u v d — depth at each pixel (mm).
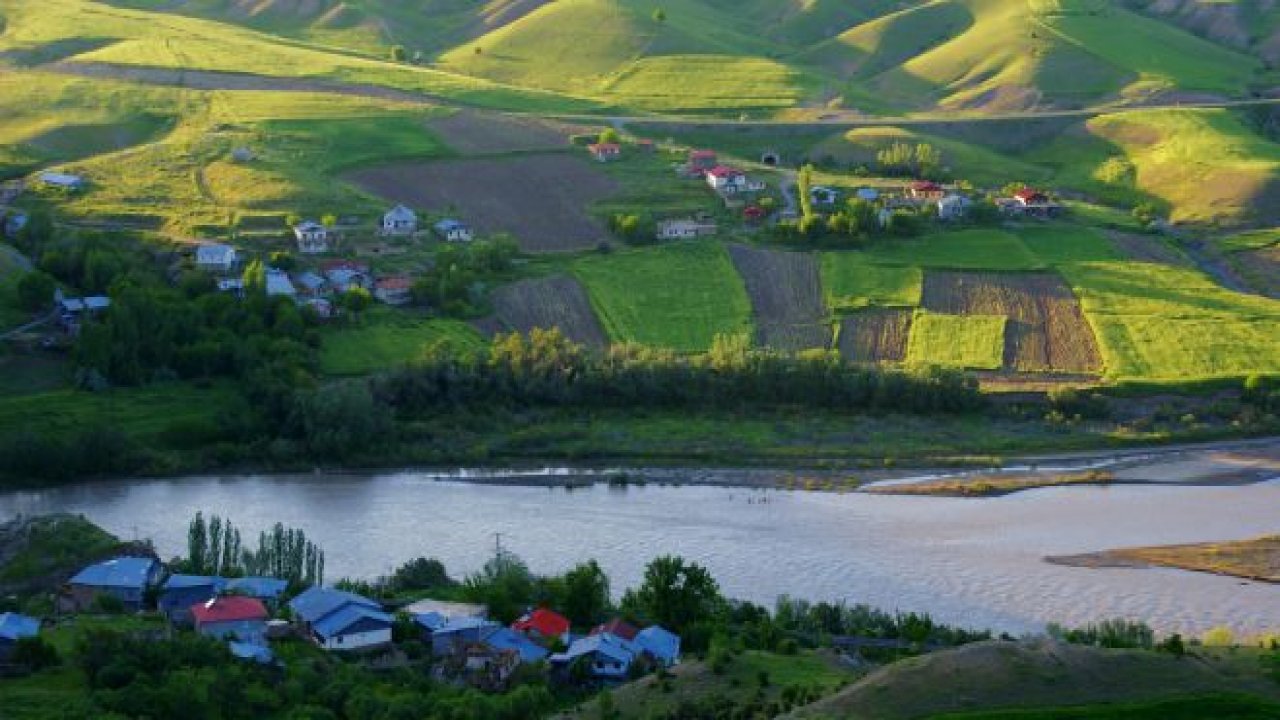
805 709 173625
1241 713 171250
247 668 196500
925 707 172250
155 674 190750
